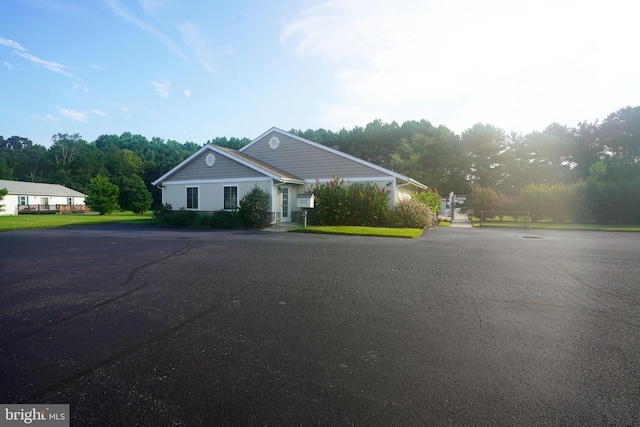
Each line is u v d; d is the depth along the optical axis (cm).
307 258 795
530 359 303
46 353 312
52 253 867
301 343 335
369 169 1919
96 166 6712
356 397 244
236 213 1742
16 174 7462
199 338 346
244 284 557
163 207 2038
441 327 377
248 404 235
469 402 238
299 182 1980
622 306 451
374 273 639
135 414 225
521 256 836
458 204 3794
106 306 445
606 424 215
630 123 4528
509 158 4422
